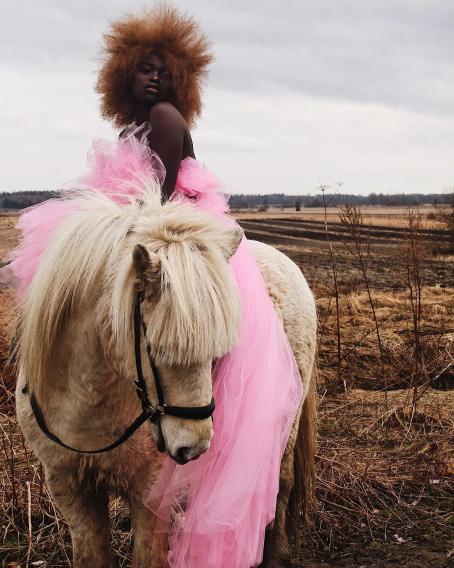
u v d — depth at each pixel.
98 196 2.39
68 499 2.42
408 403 5.02
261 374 2.49
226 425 2.39
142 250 1.89
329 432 4.57
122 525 3.56
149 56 2.95
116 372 2.16
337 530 3.59
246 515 2.40
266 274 3.05
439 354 6.09
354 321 7.67
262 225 28.23
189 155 2.85
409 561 3.28
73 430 2.28
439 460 4.20
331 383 5.55
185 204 2.24
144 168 2.60
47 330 2.23
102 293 2.12
